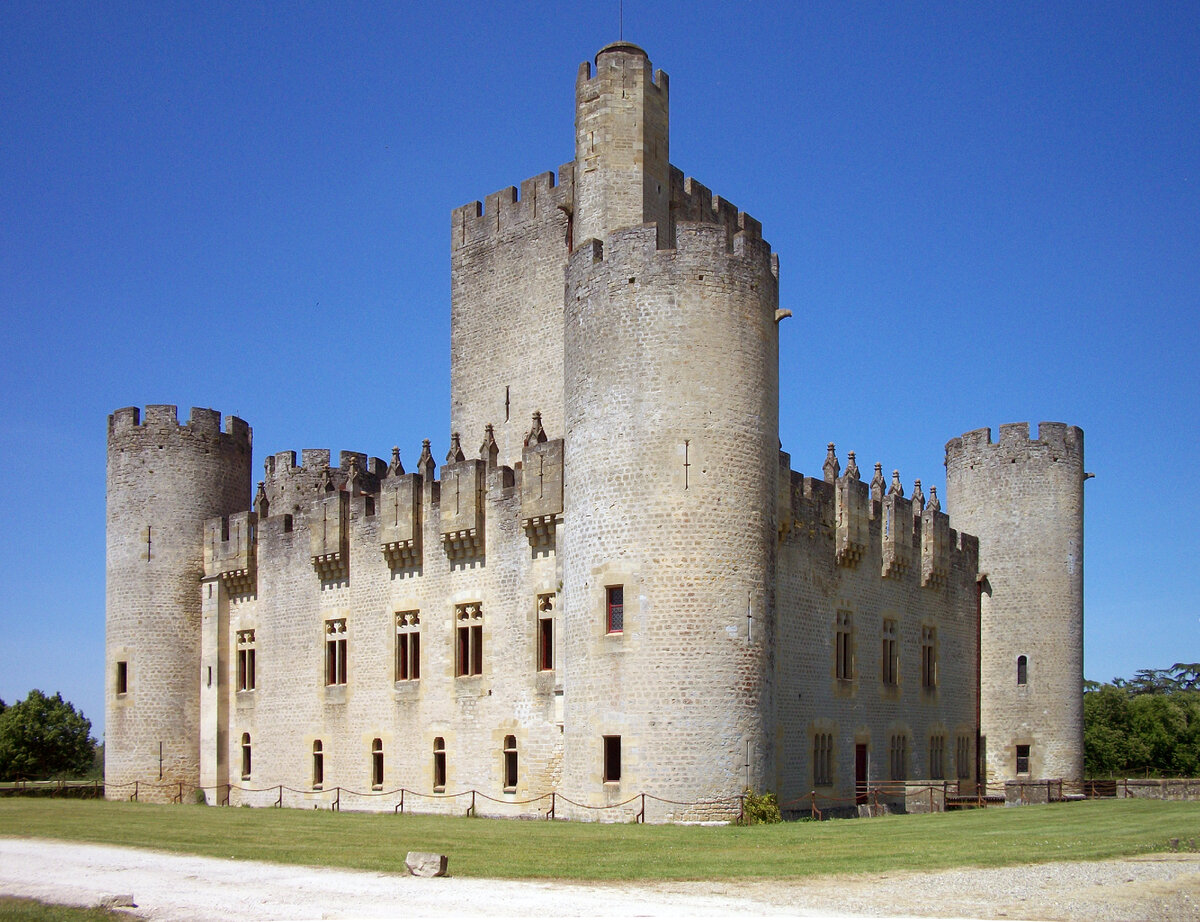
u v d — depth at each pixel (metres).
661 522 38.72
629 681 38.38
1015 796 52.25
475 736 47.34
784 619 46.78
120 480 61.47
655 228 40.16
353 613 53.41
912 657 56.84
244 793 57.47
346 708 52.97
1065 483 63.47
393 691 51.00
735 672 38.34
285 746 55.62
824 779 48.81
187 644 60.25
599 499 39.75
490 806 46.31
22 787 66.00
